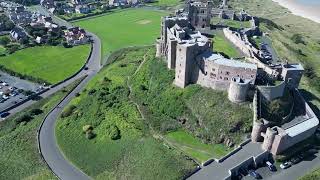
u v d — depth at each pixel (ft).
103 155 601.62
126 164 572.92
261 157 549.95
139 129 637.71
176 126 633.61
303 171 541.34
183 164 542.57
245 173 532.73
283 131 549.13
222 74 619.26
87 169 581.53
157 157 565.94
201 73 652.07
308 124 602.03
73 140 644.27
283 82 620.90
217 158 552.00
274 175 532.73
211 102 623.36
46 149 630.33
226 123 592.60
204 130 605.31
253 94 604.08
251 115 590.55
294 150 572.92
